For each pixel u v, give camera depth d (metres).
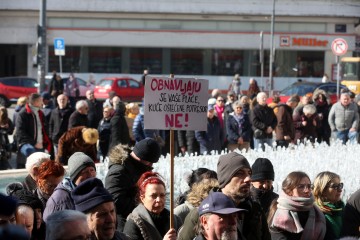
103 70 64.56
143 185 9.11
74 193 7.57
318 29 65.38
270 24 65.12
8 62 66.31
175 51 65.25
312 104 25.45
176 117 10.16
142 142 10.47
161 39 64.69
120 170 10.35
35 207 8.62
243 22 64.94
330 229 9.79
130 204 10.28
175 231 8.54
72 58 64.31
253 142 24.55
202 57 65.19
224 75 65.12
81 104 20.91
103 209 7.50
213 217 7.29
